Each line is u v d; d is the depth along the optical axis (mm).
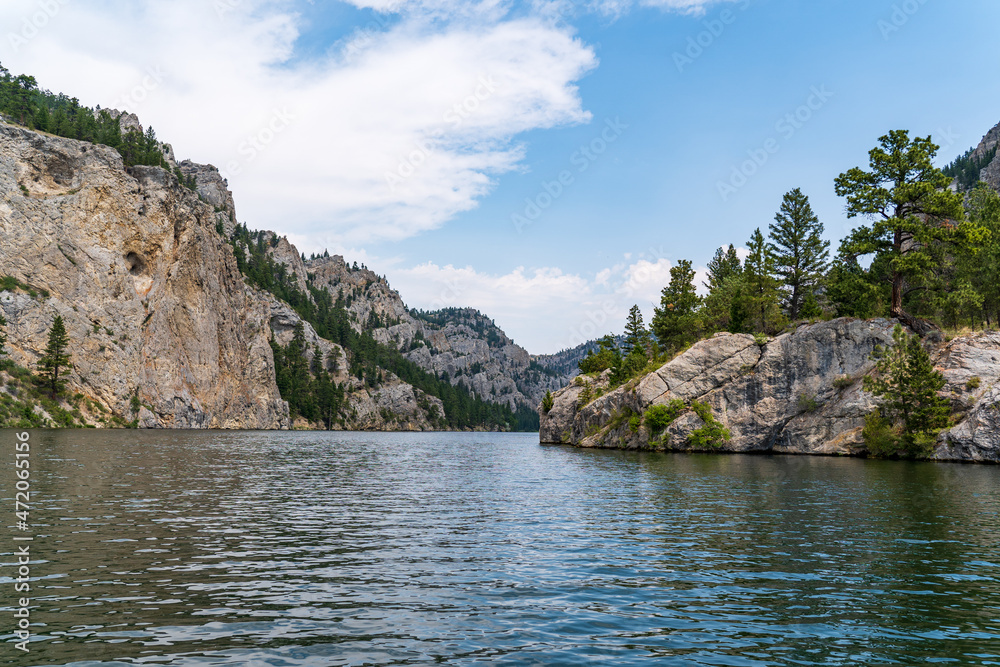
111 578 15172
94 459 48250
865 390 67562
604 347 132375
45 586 14312
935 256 70812
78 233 134250
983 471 48062
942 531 22375
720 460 63219
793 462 59156
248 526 22891
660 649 11117
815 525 23719
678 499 31969
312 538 21000
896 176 70938
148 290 150875
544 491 36406
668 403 80688
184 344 163500
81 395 122188
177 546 18953
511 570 16781
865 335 70812
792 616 12953
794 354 74875
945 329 68625
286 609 13156
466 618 12750
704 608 13484
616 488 37531
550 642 11414
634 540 20984
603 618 12805
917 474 45250
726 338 80562
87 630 11594
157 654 10508
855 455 66875
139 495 29719
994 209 80688
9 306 118188
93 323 131375
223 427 174625
